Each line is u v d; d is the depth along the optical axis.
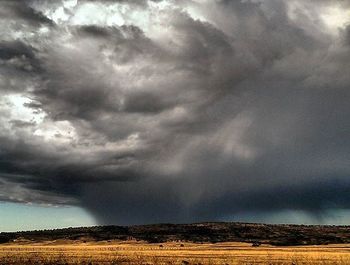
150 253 83.25
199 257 73.31
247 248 113.88
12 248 116.75
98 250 101.81
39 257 76.19
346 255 72.62
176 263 65.38
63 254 81.88
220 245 141.75
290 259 68.25
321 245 142.00
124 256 75.81
